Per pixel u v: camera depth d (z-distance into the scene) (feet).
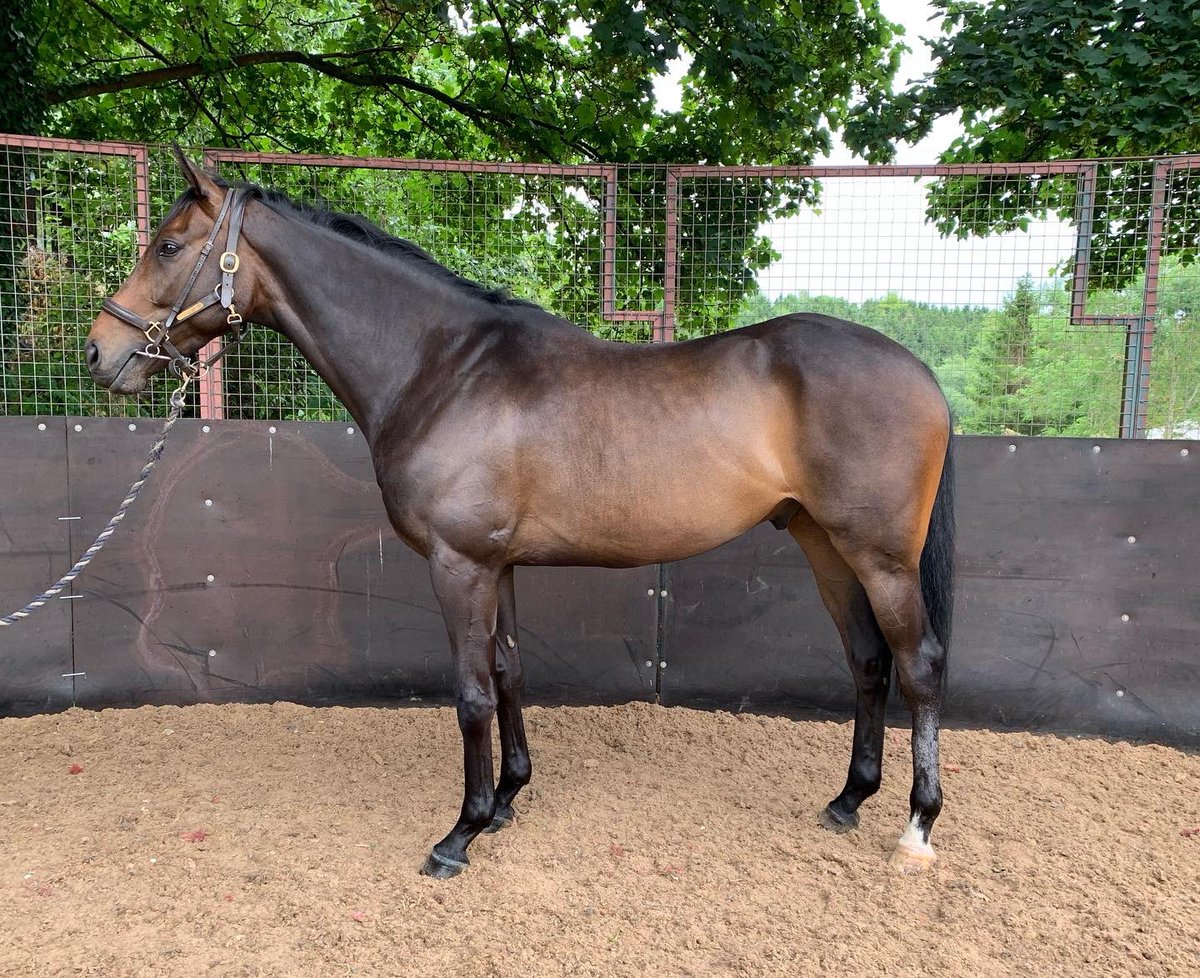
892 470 6.73
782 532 11.42
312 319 7.68
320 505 11.66
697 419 6.98
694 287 12.11
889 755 10.32
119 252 11.70
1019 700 11.28
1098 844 7.98
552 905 6.75
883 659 8.12
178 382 12.10
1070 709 11.15
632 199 12.10
